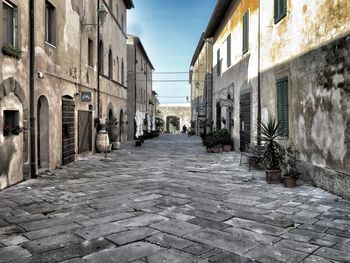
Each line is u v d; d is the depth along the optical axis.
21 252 4.33
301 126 8.94
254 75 13.31
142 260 4.09
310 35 8.38
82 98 14.30
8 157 8.31
